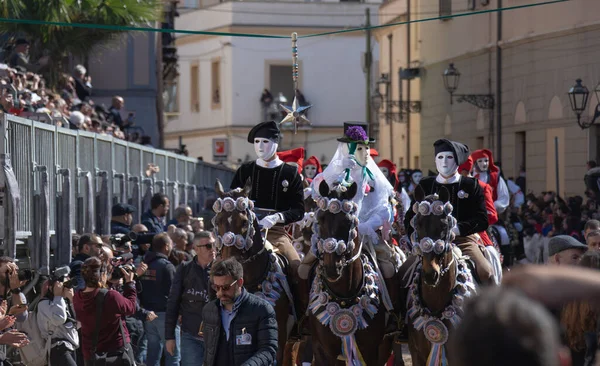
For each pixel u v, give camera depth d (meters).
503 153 33.69
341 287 9.48
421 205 9.44
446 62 38.72
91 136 14.95
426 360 9.73
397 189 14.89
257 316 7.74
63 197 13.09
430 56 40.78
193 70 64.56
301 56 62.09
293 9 61.97
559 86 29.33
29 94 18.19
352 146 10.20
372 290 9.59
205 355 7.84
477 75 35.66
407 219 10.52
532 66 31.20
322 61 62.41
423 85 41.88
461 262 9.77
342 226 9.12
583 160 27.86
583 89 24.95
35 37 23.73
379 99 46.50
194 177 25.27
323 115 62.56
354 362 9.55
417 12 42.56
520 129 32.19
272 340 7.74
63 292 10.40
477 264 10.07
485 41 34.75
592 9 27.47
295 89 12.62
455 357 2.58
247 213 9.76
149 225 15.43
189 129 65.19
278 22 61.84
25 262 12.63
